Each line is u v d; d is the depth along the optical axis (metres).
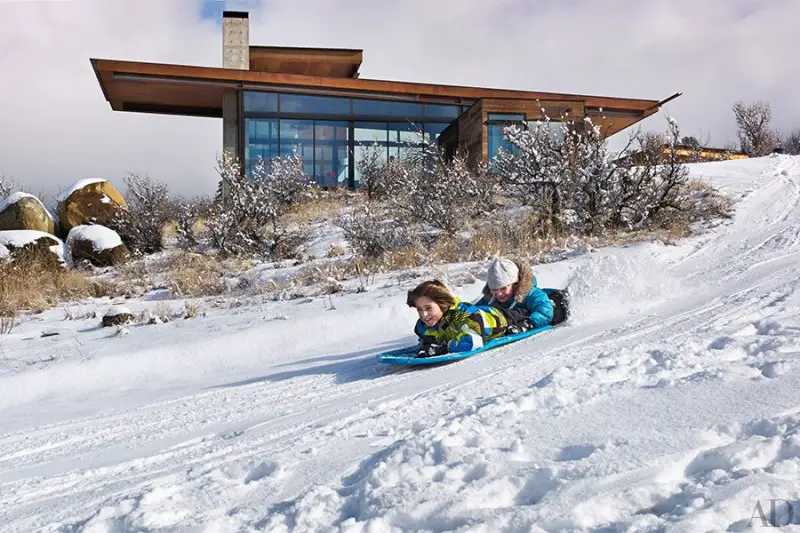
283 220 19.98
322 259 15.48
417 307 6.24
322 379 6.10
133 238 19.92
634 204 14.20
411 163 22.47
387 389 5.14
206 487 2.90
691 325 5.75
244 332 8.39
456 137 26.97
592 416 3.20
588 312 7.15
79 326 10.70
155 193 21.09
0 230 19.36
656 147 15.14
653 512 2.16
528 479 2.45
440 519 2.22
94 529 2.55
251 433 4.24
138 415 5.59
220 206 18.22
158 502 2.78
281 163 23.59
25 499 3.39
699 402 3.22
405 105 27.67
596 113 29.44
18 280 14.10
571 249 12.61
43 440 5.06
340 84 26.52
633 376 4.05
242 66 31.00
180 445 4.25
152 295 13.80
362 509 2.41
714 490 2.17
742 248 11.52
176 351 8.00
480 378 4.88
